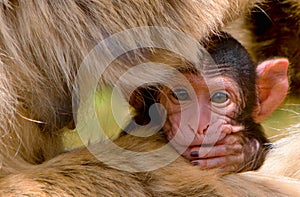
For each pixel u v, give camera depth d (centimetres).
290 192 853
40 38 830
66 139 916
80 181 816
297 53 1110
